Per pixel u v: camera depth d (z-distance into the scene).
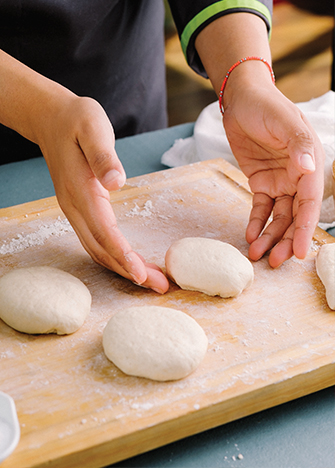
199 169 1.17
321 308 0.79
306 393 0.69
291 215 0.94
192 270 0.81
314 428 0.65
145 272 0.78
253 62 1.04
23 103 0.88
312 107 1.29
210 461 0.61
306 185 0.87
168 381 0.66
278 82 3.58
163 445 0.63
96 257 0.84
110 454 0.59
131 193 1.09
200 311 0.79
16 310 0.73
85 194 0.79
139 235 0.97
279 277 0.86
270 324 0.76
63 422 0.60
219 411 0.63
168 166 1.26
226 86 1.07
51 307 0.73
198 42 1.18
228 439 0.64
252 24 1.11
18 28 1.21
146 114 1.60
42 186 1.20
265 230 0.93
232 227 1.00
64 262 0.91
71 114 0.80
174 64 3.82
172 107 3.33
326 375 0.69
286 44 4.02
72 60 1.32
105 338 0.70
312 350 0.71
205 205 1.06
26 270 0.81
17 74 0.89
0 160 1.42
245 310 0.79
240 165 1.04
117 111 1.50
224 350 0.71
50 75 1.33
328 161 1.05
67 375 0.67
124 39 1.40
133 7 1.38
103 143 0.75
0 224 1.01
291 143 0.83
